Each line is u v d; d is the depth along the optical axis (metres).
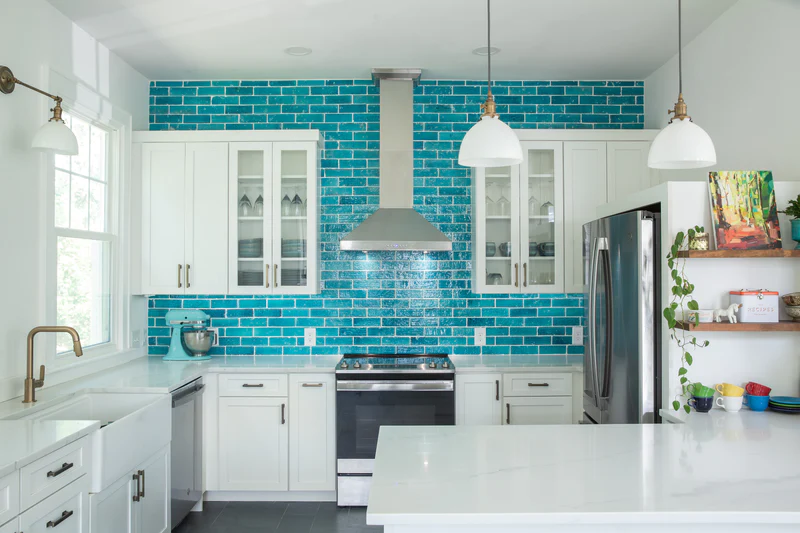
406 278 4.29
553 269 3.99
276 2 3.06
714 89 3.37
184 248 3.97
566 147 4.00
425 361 4.06
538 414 3.79
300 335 4.28
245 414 3.76
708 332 2.61
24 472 1.81
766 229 2.59
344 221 4.28
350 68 4.07
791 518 1.45
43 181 2.96
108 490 2.40
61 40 3.17
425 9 3.14
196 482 3.59
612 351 2.99
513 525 1.52
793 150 2.71
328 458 3.76
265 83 4.29
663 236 2.67
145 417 2.75
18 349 2.79
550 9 3.15
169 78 4.25
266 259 3.97
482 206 4.01
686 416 2.45
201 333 4.04
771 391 2.62
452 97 4.30
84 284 3.48
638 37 3.55
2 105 2.68
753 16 2.98
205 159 3.98
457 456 1.92
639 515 1.45
